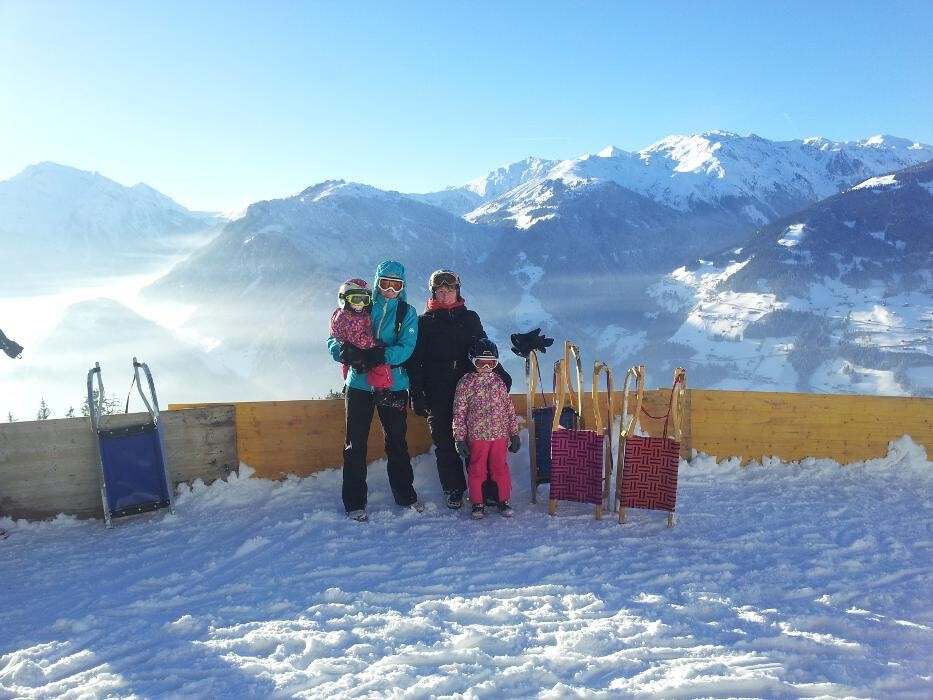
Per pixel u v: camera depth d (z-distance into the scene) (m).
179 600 3.63
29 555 4.36
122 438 4.88
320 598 3.61
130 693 2.73
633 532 4.65
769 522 4.87
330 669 2.86
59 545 4.52
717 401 6.24
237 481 5.49
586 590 3.69
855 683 2.77
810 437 6.32
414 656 2.96
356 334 4.81
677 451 4.73
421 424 5.95
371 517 4.93
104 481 4.80
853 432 6.34
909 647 3.07
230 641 3.14
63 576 4.01
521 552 4.27
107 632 3.28
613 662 2.92
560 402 5.00
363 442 4.94
